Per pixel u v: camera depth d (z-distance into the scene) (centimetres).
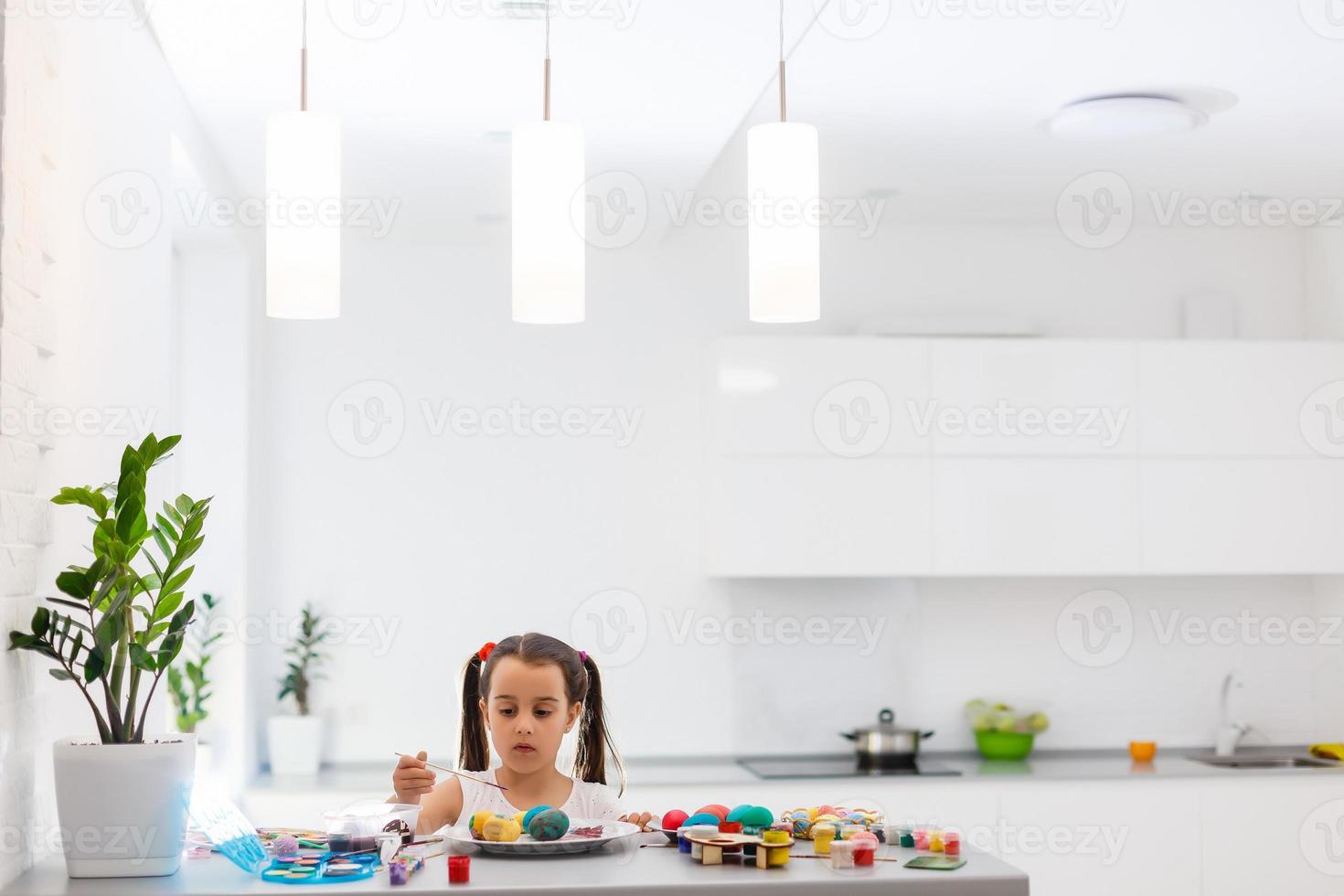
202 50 298
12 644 190
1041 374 454
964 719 478
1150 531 454
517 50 302
